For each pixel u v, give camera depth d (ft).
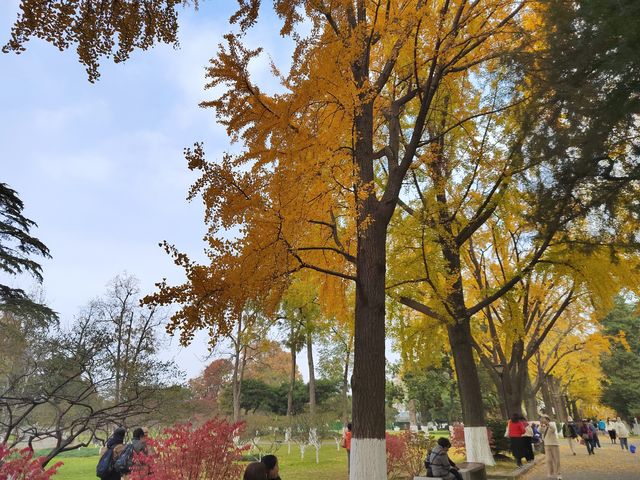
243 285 17.11
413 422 142.00
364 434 19.51
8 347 28.66
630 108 19.34
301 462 55.16
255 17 18.72
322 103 20.83
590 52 20.13
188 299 16.72
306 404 135.95
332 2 22.33
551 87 22.38
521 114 25.90
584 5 20.15
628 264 32.96
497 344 51.44
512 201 34.76
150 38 14.17
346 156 20.98
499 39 28.73
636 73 18.90
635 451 53.72
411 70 29.43
